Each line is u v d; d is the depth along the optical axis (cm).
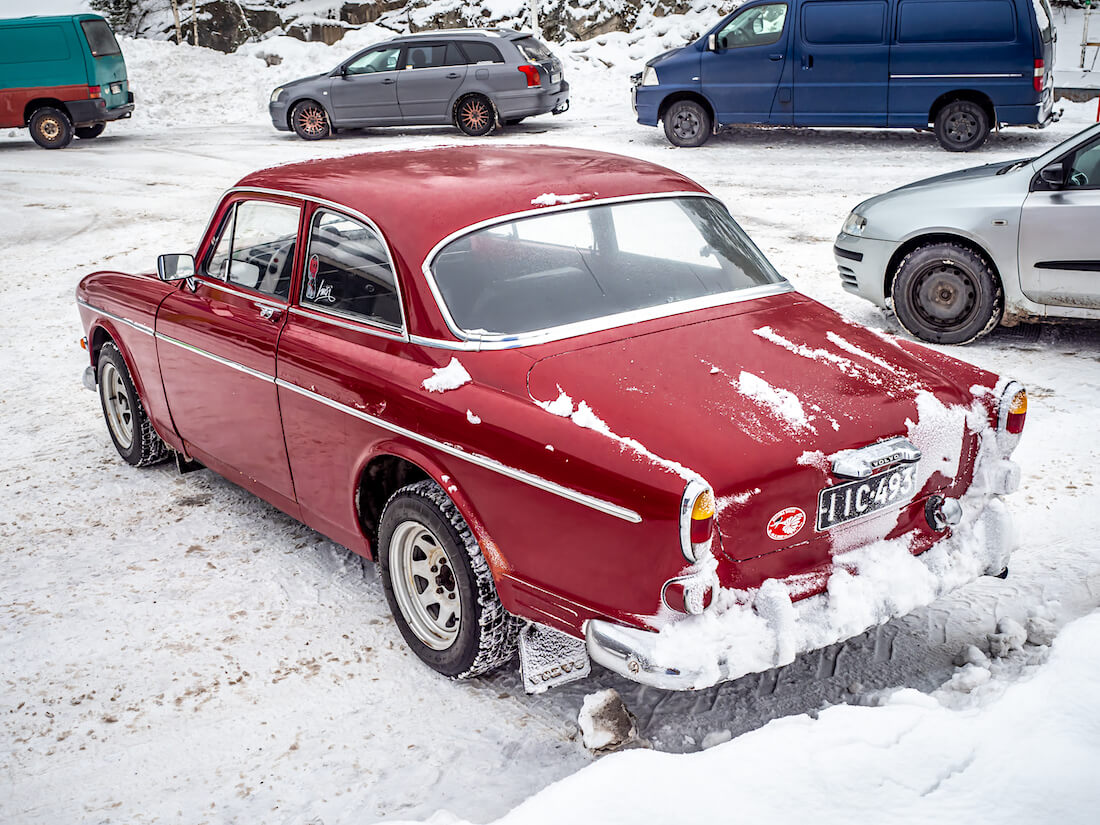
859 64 1498
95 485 555
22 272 1065
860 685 346
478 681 365
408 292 358
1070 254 650
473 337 345
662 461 282
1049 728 265
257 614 416
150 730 344
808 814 241
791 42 1528
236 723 346
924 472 323
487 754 323
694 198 424
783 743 268
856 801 245
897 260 723
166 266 461
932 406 326
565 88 1933
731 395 314
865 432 307
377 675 371
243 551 472
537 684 329
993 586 403
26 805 310
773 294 396
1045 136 1573
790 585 297
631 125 1881
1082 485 485
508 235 370
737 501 281
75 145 1986
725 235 416
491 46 1797
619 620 293
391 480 390
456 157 445
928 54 1459
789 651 287
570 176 411
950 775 252
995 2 1413
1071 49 2166
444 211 370
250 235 446
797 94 1548
